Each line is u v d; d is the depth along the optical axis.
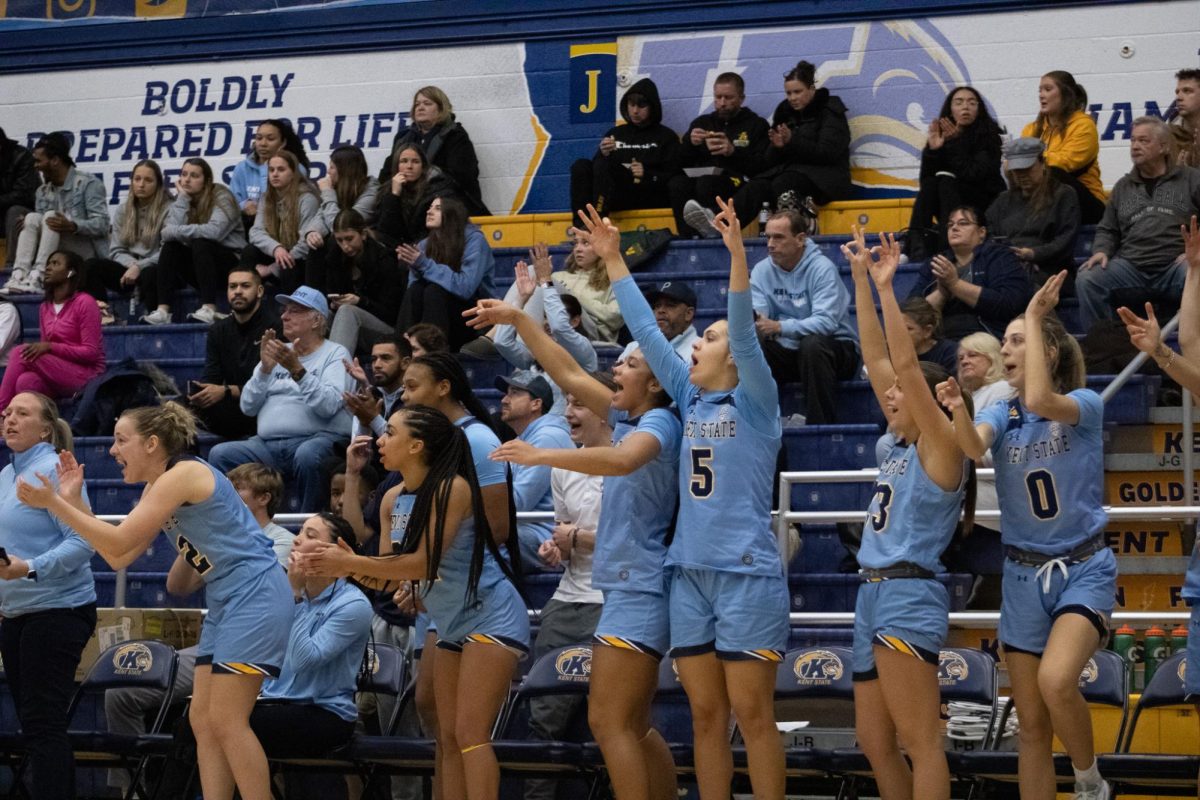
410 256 11.54
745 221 12.59
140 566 10.71
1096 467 6.57
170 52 15.02
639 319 7.04
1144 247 10.91
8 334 12.80
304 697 7.70
